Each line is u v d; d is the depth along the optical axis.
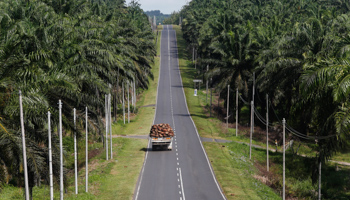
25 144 29.30
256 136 80.88
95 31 64.56
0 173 29.56
